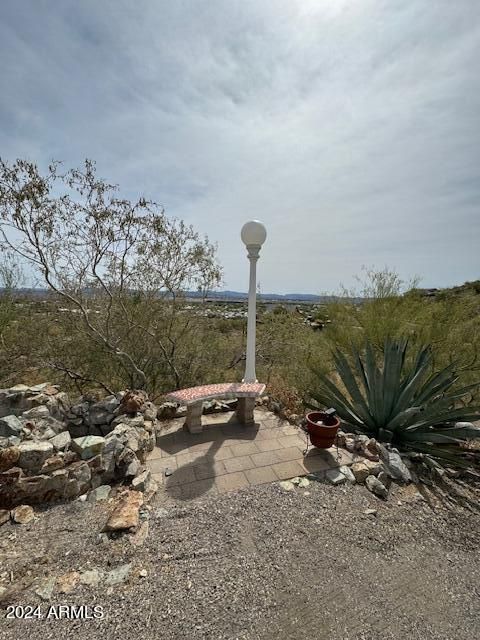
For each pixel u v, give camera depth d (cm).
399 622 151
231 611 151
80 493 228
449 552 201
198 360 538
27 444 231
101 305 445
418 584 174
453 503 255
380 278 659
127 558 177
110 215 381
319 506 232
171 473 267
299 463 286
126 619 144
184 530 202
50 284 367
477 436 306
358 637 142
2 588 154
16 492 210
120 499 221
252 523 211
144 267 443
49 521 202
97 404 340
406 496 257
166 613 148
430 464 301
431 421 333
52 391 338
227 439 333
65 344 450
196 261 482
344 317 651
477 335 480
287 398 437
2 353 449
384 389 362
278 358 615
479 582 179
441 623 152
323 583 170
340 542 200
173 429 358
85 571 167
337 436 326
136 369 437
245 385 361
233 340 611
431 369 468
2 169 313
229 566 176
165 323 492
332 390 404
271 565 179
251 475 266
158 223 415
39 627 138
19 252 346
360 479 268
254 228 367
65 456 234
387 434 346
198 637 138
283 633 142
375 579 175
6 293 464
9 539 186
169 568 173
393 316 571
